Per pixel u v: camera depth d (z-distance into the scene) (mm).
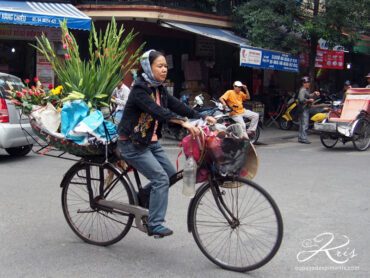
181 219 5945
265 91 19531
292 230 5551
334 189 7672
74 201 5215
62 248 4945
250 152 4309
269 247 4297
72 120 4758
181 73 16750
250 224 4383
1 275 4262
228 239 4488
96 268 4449
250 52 14094
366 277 4293
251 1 15891
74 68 5012
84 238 5125
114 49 5082
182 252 4867
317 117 13812
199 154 4312
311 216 6129
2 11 12047
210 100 15086
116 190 4898
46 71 14250
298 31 15305
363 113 12258
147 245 5059
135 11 13836
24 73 14969
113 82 5078
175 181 4668
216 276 4293
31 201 6660
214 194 4441
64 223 5742
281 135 15656
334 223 5840
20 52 14906
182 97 15055
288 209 6453
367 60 25141
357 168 9617
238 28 16375
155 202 4469
